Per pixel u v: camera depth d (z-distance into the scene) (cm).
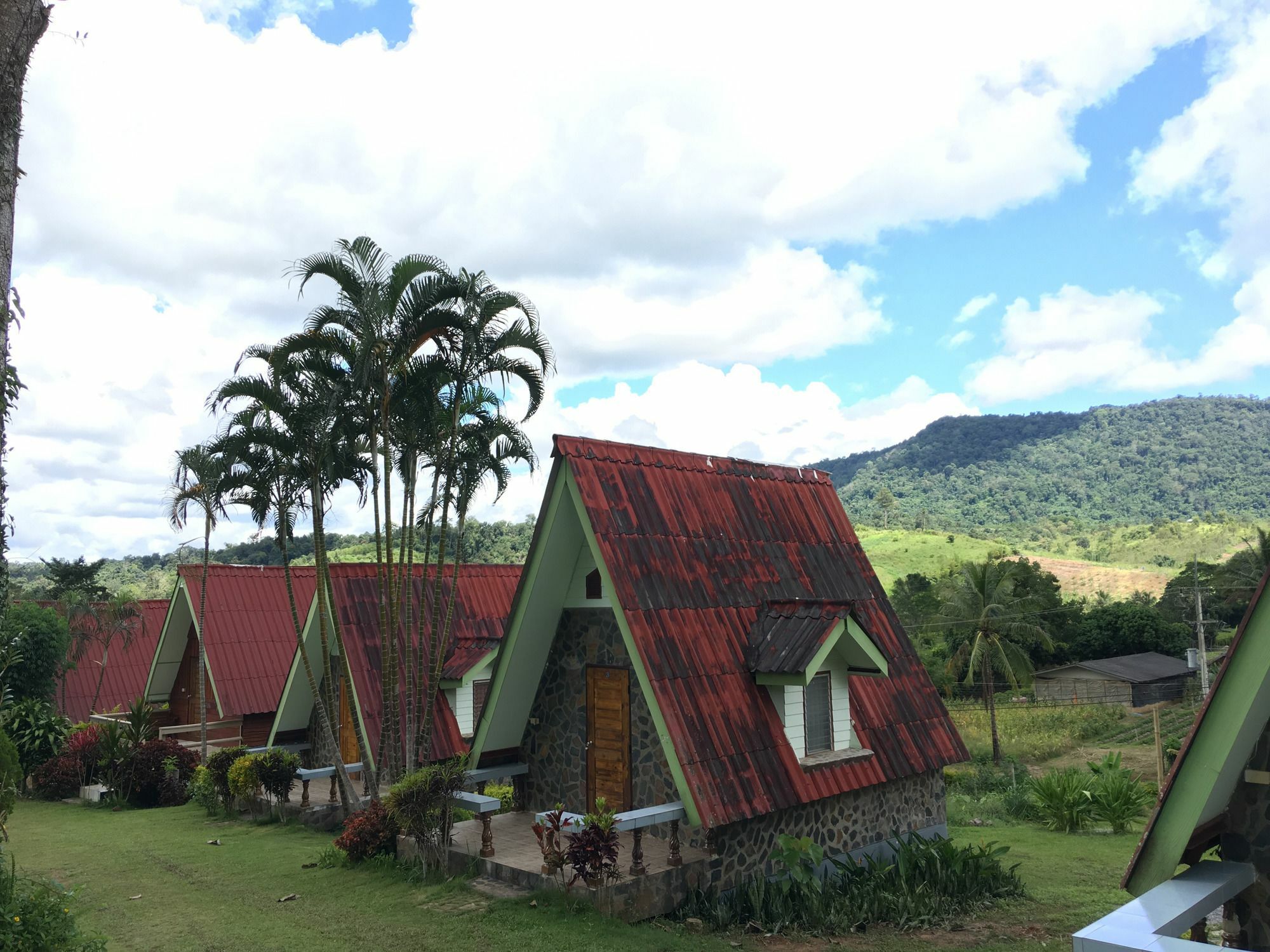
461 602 2419
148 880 1427
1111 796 2278
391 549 1717
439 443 1781
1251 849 651
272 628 3006
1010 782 3434
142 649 3747
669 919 1184
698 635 1370
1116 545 17838
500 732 1573
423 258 1652
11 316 896
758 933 1171
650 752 1403
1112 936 523
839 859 1431
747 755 1293
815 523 1811
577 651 1528
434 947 1037
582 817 1288
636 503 1470
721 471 1702
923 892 1333
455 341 1714
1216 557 15125
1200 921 605
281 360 1683
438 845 1354
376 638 2175
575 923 1095
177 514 2498
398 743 1761
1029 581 7269
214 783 2148
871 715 1588
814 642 1351
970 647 5847
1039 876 1628
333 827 1875
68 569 4478
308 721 2392
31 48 891
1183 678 6538
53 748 2728
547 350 1767
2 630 927
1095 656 7312
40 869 1545
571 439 1455
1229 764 604
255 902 1262
